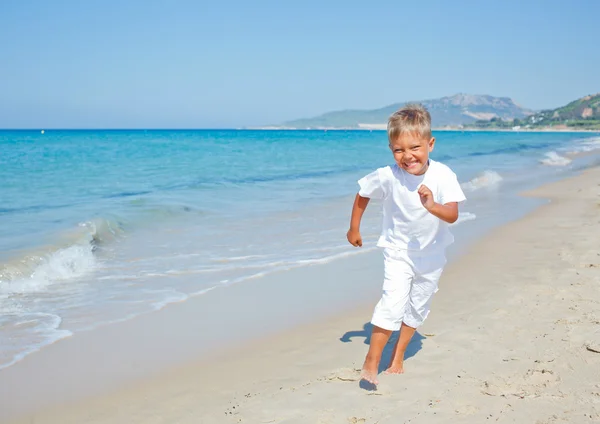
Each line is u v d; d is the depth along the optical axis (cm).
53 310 478
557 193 1351
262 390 328
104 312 474
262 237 786
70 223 812
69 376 353
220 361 375
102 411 307
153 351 392
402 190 318
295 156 2717
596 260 617
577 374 328
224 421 291
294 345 403
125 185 1367
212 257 670
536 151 3597
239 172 1773
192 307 489
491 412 287
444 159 2677
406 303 327
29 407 312
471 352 370
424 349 379
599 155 3269
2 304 491
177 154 2820
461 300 490
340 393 319
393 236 329
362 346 399
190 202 1082
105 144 4322
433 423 279
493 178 1659
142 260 652
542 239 763
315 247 727
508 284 537
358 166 2059
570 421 273
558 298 480
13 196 1146
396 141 307
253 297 518
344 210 1031
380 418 287
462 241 758
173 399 320
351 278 585
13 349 394
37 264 595
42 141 5128
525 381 322
